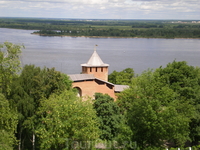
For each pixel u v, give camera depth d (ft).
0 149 112.06
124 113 175.11
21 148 162.71
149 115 138.92
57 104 138.41
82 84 205.57
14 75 130.82
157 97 146.82
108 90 211.00
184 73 210.59
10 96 147.84
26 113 148.25
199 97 185.78
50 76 161.89
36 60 597.93
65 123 130.52
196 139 183.01
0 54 122.52
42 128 135.64
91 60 225.35
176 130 142.92
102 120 163.63
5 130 123.34
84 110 135.95
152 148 139.85
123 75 293.84
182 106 162.61
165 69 215.72
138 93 153.79
